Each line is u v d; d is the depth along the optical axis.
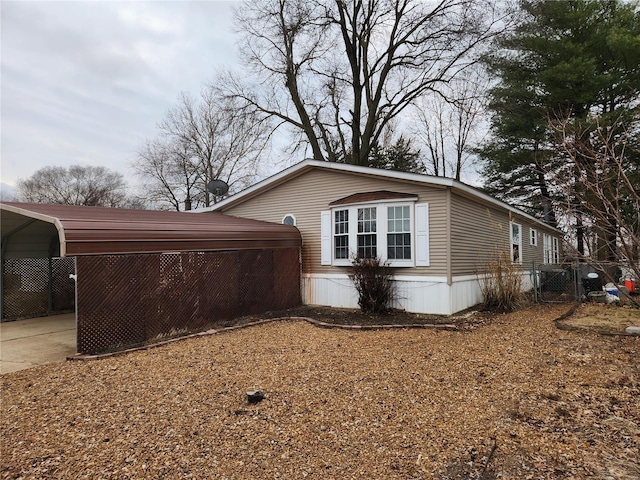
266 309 9.88
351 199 10.39
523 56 16.48
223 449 3.16
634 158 12.88
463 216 9.86
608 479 2.64
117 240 6.68
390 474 2.79
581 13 14.86
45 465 2.95
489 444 3.17
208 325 8.26
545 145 15.31
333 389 4.45
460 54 18.02
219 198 28.58
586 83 14.38
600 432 3.31
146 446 3.22
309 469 2.87
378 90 19.92
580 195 5.09
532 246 16.44
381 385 4.54
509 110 16.14
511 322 8.09
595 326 7.16
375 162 23.88
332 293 10.77
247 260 9.39
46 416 3.83
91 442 3.29
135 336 6.91
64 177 40.66
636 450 3.01
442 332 7.28
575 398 4.03
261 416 3.77
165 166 32.31
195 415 3.81
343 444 3.22
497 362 5.30
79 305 6.18
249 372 5.10
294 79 20.33
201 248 8.18
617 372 4.69
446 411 3.81
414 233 9.41
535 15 15.64
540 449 3.07
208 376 4.95
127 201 41.47
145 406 4.04
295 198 11.59
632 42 13.23
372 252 10.01
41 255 10.73
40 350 6.71
